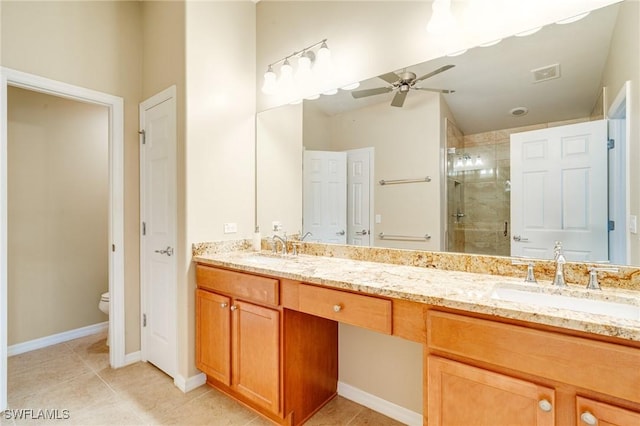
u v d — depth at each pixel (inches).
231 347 73.5
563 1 52.7
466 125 62.7
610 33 49.7
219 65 88.3
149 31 94.9
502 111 59.1
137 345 96.6
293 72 88.8
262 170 96.3
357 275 58.9
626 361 32.4
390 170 72.7
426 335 46.1
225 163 89.5
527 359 37.6
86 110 118.4
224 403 74.9
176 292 83.7
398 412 69.6
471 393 41.9
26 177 103.6
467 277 57.1
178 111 82.7
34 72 78.4
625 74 48.6
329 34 81.4
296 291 61.4
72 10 84.9
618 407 32.9
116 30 93.3
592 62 51.2
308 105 85.9
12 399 75.7
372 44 73.8
